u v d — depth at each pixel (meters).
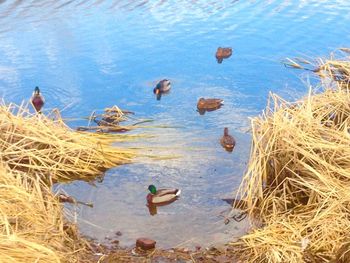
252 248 9.88
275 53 19.14
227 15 23.06
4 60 18.75
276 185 11.48
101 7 23.80
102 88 16.83
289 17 22.78
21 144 13.04
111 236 10.54
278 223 10.32
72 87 16.89
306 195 11.03
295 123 11.88
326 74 17.28
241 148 13.38
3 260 8.36
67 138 13.44
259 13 23.31
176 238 10.44
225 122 14.67
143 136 14.06
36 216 10.02
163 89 16.27
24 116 14.90
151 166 12.80
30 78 17.48
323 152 11.23
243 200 11.38
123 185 12.22
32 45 19.88
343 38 20.48
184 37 20.67
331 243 9.47
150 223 10.91
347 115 12.99
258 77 17.28
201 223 10.86
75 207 11.48
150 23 22.08
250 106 15.50
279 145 11.55
